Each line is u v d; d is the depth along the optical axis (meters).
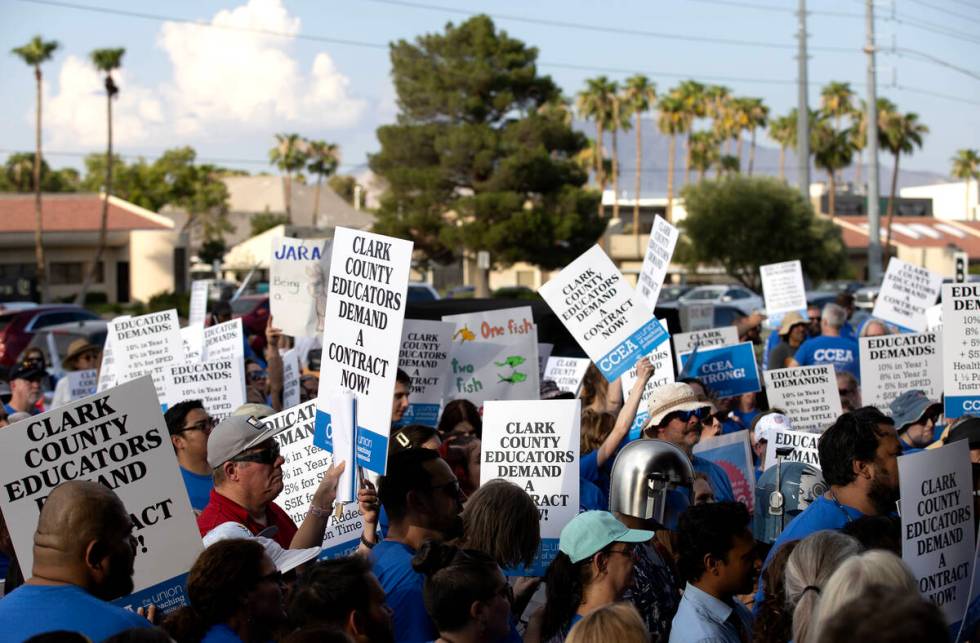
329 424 5.36
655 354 8.01
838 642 2.40
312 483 6.25
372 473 5.43
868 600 2.42
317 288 9.12
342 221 94.06
